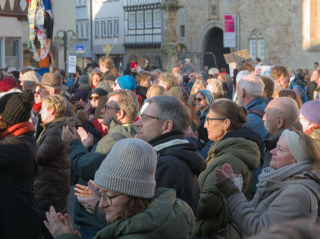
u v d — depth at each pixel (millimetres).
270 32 29250
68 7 24828
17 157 3064
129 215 2004
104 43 43594
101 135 4707
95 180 2049
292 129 2682
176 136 2771
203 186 3164
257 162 3201
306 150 2561
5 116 3121
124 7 40125
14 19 18875
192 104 6668
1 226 3051
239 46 30828
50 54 9281
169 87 6242
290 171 2553
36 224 3205
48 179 4078
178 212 2043
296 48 28312
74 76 15781
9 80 6148
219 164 3129
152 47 38062
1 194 3041
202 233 3113
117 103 3568
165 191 2160
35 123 5430
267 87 5516
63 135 3291
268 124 3785
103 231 1996
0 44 18281
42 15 8875
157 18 37031
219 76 12625
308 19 27578
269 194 2609
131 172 1983
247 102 4602
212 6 31688
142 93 7934
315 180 2512
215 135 3553
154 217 1958
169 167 2561
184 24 33531
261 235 944
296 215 2381
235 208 2635
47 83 5828
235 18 30547
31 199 3205
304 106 3934
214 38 32688
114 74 8047
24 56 21453
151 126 2791
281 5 28656
